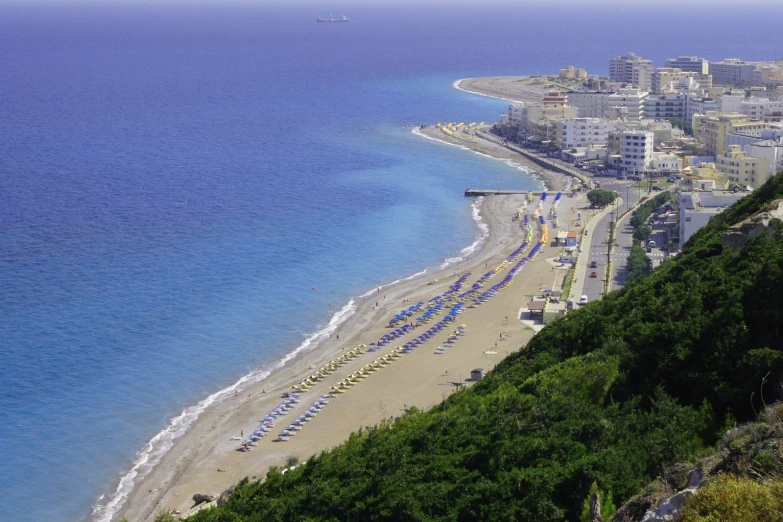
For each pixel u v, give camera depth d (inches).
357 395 7440.9
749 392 3713.1
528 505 3341.5
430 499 3508.9
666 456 3339.1
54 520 5876.0
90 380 7701.8
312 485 3757.4
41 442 6732.3
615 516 2603.3
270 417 7111.2
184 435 6909.5
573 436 3686.0
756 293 4291.3
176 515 5693.9
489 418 3998.5
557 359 4992.6
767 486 2084.2
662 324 4308.6
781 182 6363.2
